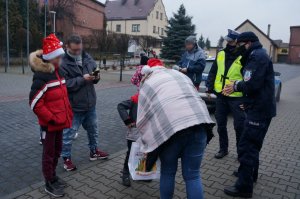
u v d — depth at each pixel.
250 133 3.90
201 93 9.08
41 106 3.69
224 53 5.36
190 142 3.03
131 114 4.05
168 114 2.92
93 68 4.90
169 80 3.09
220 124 5.44
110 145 6.05
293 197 4.12
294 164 5.34
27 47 28.50
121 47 32.38
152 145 2.96
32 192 3.98
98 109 9.45
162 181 3.18
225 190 4.13
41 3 39.34
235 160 5.39
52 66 3.75
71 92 4.61
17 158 5.14
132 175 3.72
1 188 4.09
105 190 4.12
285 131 7.65
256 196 4.11
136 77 4.11
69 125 3.99
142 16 73.88
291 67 49.03
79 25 45.72
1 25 27.64
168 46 35.28
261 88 3.79
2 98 10.75
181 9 35.31
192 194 3.05
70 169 4.68
